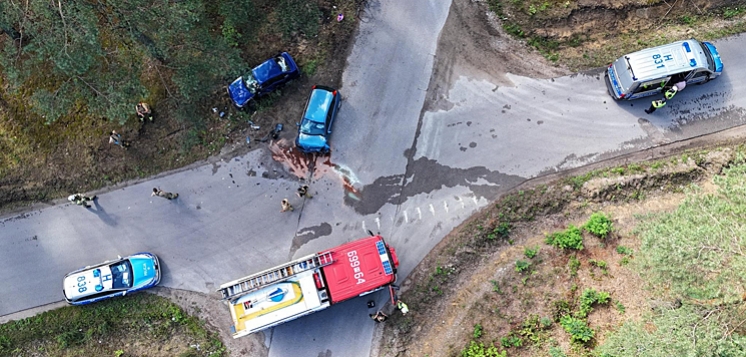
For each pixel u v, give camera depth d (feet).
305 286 72.64
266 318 72.74
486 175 83.61
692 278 67.10
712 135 84.23
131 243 83.51
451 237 82.33
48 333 81.71
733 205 67.82
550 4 86.89
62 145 84.07
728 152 82.58
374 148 84.38
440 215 82.89
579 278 79.71
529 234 82.38
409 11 87.10
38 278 82.79
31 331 81.51
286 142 84.74
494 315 79.30
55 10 64.34
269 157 84.58
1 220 83.92
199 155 84.74
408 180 83.61
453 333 79.56
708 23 86.89
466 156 83.97
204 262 83.05
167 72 84.17
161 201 84.12
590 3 86.79
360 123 84.84
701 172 82.58
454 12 87.35
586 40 86.79
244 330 72.74
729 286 64.59
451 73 85.76
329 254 73.20
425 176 83.71
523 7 87.10
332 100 81.87
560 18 86.84
